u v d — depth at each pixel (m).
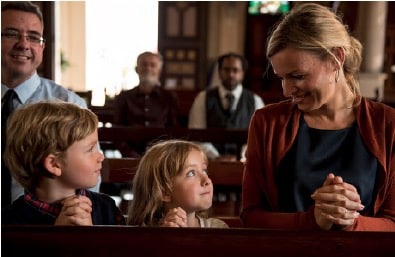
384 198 1.27
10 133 1.31
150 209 1.51
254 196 1.37
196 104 4.06
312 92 1.23
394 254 0.83
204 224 1.60
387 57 11.29
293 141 1.32
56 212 1.31
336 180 1.12
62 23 12.00
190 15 10.80
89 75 12.42
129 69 12.41
